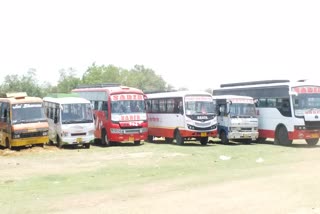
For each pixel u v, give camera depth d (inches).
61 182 632.4
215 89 1451.8
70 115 1100.5
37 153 986.7
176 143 1192.8
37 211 442.6
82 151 1031.6
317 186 514.0
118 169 749.3
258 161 809.5
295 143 1228.5
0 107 1101.1
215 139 1395.2
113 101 1158.3
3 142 1073.5
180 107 1164.5
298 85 1103.6
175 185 570.9
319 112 1097.4
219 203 442.6
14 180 652.1
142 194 515.5
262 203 434.3
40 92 2652.6
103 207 447.8
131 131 1153.4
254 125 1182.3
